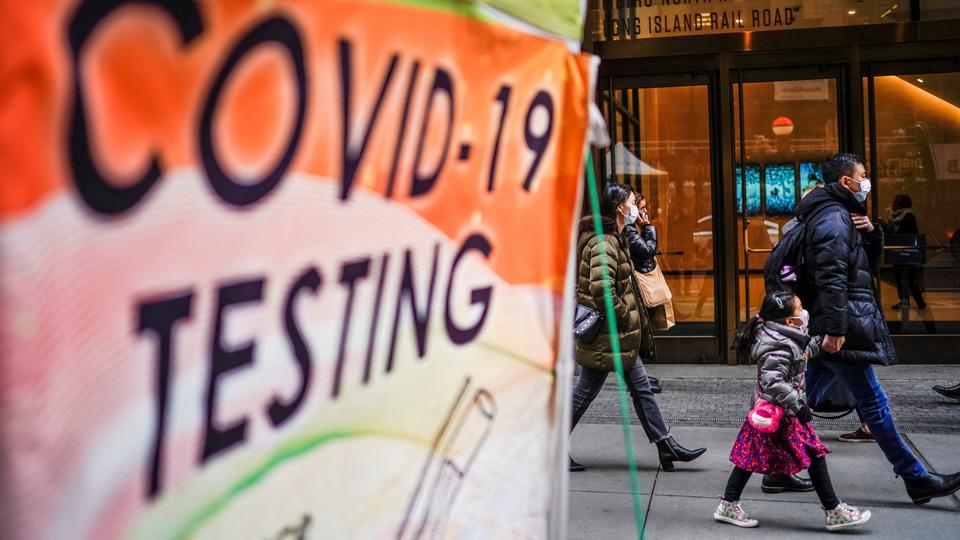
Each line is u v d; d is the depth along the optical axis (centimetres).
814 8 896
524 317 211
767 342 454
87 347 107
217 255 127
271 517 140
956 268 895
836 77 904
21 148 99
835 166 529
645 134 935
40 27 100
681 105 927
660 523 482
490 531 201
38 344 101
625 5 927
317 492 150
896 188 901
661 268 940
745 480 478
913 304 901
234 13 127
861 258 511
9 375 98
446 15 179
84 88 106
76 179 105
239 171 130
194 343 123
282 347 140
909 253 899
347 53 152
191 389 123
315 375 148
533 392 214
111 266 110
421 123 174
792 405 451
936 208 895
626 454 616
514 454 208
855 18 892
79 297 106
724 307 924
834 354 504
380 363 165
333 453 154
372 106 159
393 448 170
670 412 735
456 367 188
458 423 190
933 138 893
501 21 199
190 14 120
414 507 177
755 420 453
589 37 916
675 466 588
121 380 112
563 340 223
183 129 120
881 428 499
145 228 115
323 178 148
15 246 98
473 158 191
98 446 109
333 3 148
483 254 196
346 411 156
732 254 919
